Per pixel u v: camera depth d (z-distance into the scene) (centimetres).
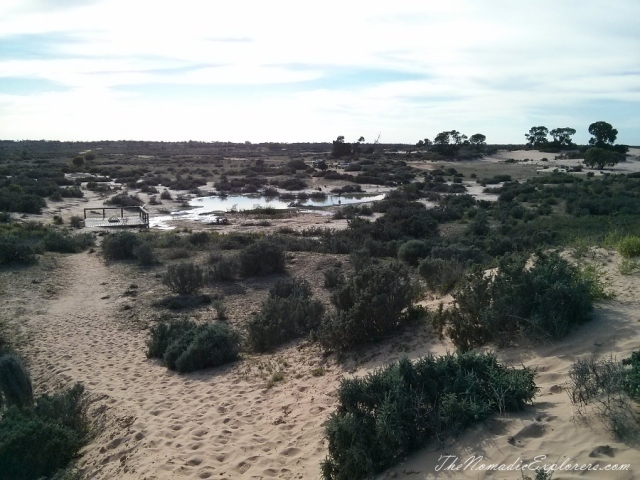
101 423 755
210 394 802
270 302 1198
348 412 491
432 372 513
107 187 5712
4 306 1473
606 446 390
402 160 10588
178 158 11956
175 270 1623
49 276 1838
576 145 13075
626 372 461
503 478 384
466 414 466
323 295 1570
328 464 474
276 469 531
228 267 1823
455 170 8006
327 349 912
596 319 677
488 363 525
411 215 3400
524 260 762
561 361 582
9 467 592
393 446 454
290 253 2195
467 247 2098
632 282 821
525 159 10462
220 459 578
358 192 6147
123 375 959
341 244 2384
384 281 914
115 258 2195
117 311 1468
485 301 729
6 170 6438
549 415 453
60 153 13000
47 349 1155
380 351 812
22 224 3225
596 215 3422
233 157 13112
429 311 921
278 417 664
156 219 3947
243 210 4453
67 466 634
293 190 6272
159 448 628
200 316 1409
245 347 1089
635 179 5819
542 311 661
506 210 3791
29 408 721
